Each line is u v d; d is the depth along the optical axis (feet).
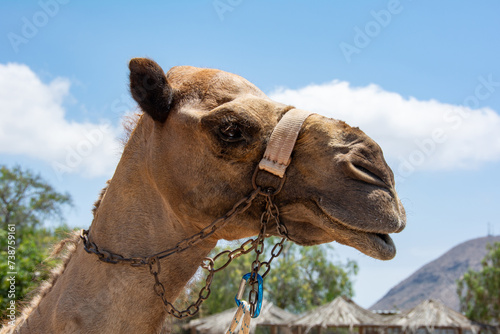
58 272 11.38
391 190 9.34
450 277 352.90
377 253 9.16
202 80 10.80
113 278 10.23
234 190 9.95
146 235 10.59
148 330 10.36
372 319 88.28
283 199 9.79
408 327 85.66
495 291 127.54
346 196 9.25
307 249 136.46
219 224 10.04
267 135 9.86
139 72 10.28
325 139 9.70
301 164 9.71
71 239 11.77
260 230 9.75
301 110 10.22
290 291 135.03
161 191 10.42
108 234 10.65
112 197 10.88
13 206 54.03
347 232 9.25
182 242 10.30
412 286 367.25
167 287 10.54
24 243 34.27
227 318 93.71
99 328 9.98
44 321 10.57
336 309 90.27
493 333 86.02
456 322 86.63
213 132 9.82
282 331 106.52
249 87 10.88
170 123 10.44
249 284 10.12
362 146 9.57
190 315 10.32
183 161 10.16
